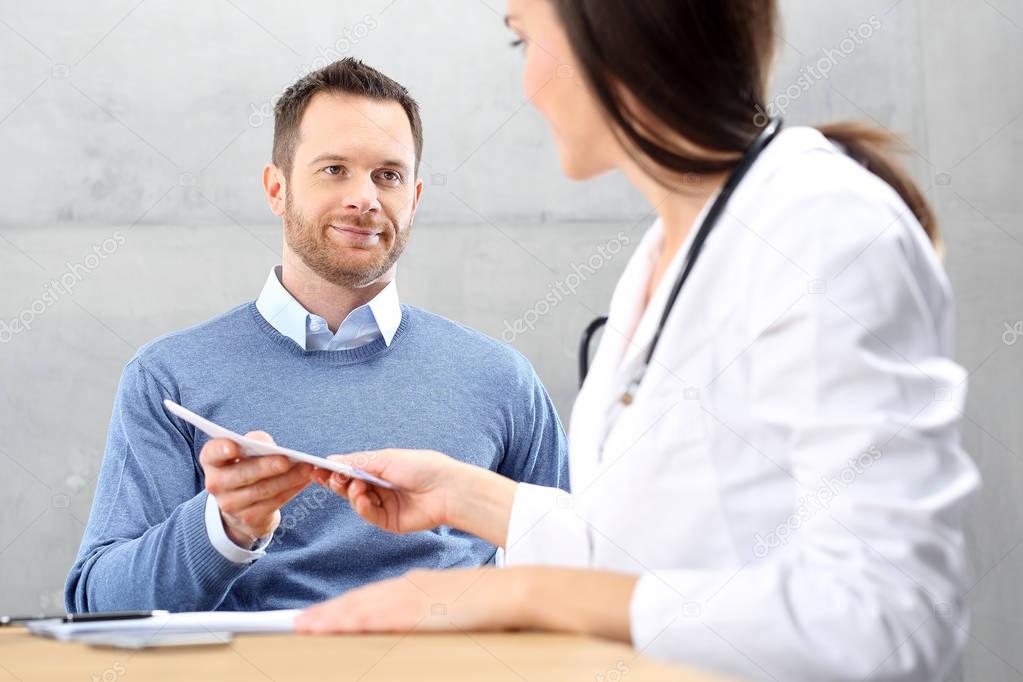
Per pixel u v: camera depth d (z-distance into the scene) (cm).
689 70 87
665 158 91
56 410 289
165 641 73
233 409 192
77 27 298
